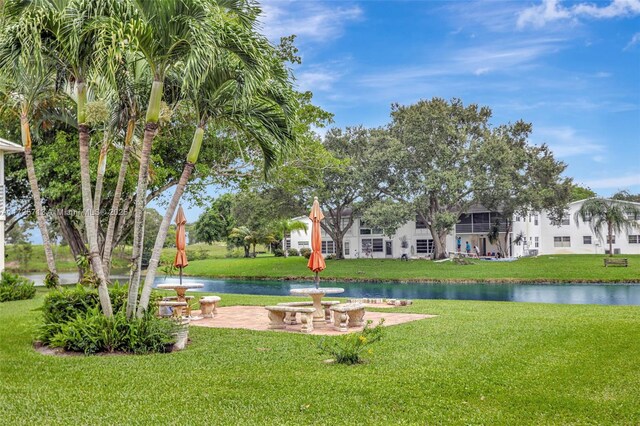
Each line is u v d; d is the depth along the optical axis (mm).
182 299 14000
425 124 41750
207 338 10469
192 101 10164
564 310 15109
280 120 10477
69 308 10078
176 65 9492
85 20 8273
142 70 9953
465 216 52094
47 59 9250
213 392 6309
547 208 42938
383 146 44188
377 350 8875
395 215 39875
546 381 6734
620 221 44281
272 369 7555
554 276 35250
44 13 8281
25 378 7086
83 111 9289
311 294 12461
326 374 7164
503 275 36469
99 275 9492
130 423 5262
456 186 39156
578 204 55031
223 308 16484
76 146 20359
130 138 10055
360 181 43531
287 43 23969
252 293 31719
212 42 8344
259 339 10273
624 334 10188
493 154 40219
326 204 46500
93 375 7234
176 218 15219
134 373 7344
